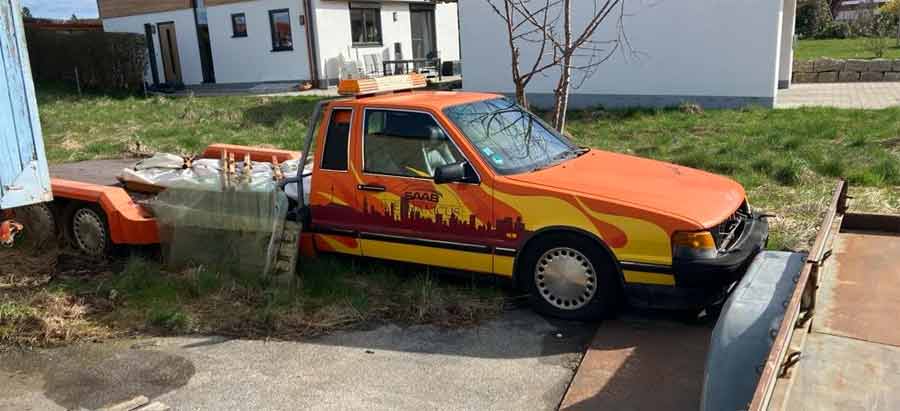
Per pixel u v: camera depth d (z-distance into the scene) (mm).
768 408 2197
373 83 5805
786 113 13141
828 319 2938
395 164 5355
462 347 4637
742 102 14273
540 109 15562
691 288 4512
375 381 4234
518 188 4875
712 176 5391
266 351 4688
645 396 3920
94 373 4438
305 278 5609
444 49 28750
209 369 4461
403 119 5355
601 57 15352
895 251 3770
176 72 26500
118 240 6219
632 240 4566
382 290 5465
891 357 2621
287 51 23438
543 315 5031
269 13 23453
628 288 4648
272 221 5621
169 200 6078
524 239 4891
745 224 5047
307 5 22609
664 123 12844
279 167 6680
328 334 4902
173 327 5043
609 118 13844
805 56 24094
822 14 35031
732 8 13953
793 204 7324
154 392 4188
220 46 25016
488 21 16234
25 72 4570
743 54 14062
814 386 2457
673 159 9578
